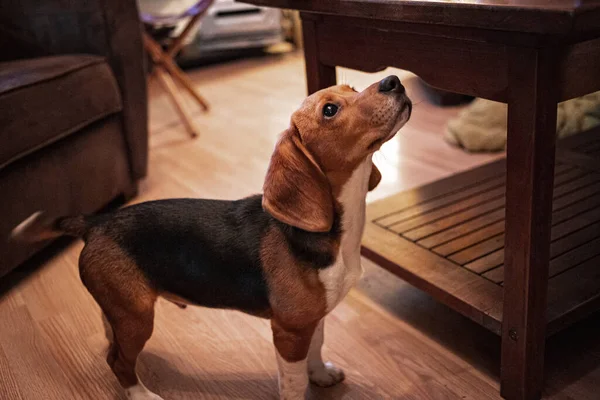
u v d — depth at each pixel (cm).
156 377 156
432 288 157
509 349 136
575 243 164
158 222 133
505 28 103
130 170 255
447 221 188
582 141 231
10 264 190
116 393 151
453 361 155
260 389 150
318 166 119
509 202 125
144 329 137
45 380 157
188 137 332
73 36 240
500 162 228
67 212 215
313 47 170
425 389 146
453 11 111
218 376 155
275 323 129
